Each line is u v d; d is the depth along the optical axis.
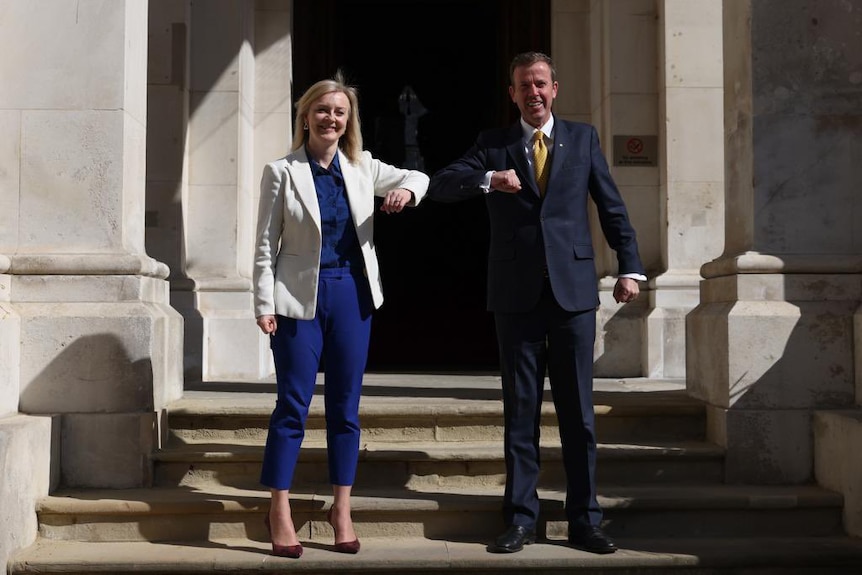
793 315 4.62
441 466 4.58
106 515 4.20
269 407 4.90
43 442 4.26
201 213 7.21
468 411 4.88
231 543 4.16
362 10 9.83
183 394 5.70
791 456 4.59
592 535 3.96
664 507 4.26
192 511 4.21
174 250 7.00
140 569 3.84
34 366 4.50
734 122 5.04
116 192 4.65
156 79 7.04
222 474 4.58
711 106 7.14
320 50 8.64
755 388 4.61
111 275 4.61
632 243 4.03
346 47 9.82
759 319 4.61
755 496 4.28
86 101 4.66
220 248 7.21
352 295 3.97
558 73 7.86
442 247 9.55
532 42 8.38
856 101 4.79
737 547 4.05
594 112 7.75
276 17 7.77
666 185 7.15
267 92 7.73
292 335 3.91
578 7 7.86
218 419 4.89
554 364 4.02
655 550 4.01
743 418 4.60
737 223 4.99
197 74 7.23
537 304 4.00
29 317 4.50
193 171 7.23
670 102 7.14
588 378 4.01
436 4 9.82
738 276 4.72
